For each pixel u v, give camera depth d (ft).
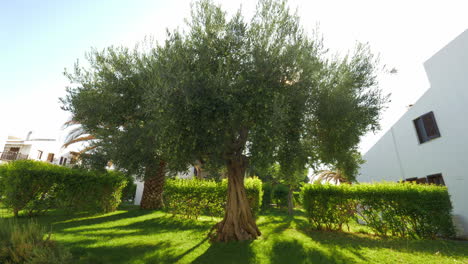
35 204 30.96
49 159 105.70
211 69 19.70
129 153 28.66
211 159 19.43
